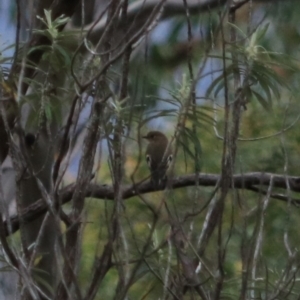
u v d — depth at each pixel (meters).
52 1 7.80
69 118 6.34
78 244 6.34
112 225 6.18
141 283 8.65
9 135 6.15
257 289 6.88
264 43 17.81
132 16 10.41
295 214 12.70
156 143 9.98
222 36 6.29
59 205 6.38
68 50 6.68
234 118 6.43
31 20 6.33
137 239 7.16
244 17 14.93
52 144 6.51
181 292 6.43
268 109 6.84
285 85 6.68
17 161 6.25
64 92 7.04
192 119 6.44
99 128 6.38
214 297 6.29
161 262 6.89
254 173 8.58
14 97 5.74
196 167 6.66
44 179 8.25
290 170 13.19
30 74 7.20
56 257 6.00
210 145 13.26
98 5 11.26
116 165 6.25
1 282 8.60
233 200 6.36
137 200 11.39
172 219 6.43
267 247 12.17
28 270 5.88
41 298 6.62
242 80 6.59
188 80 6.67
